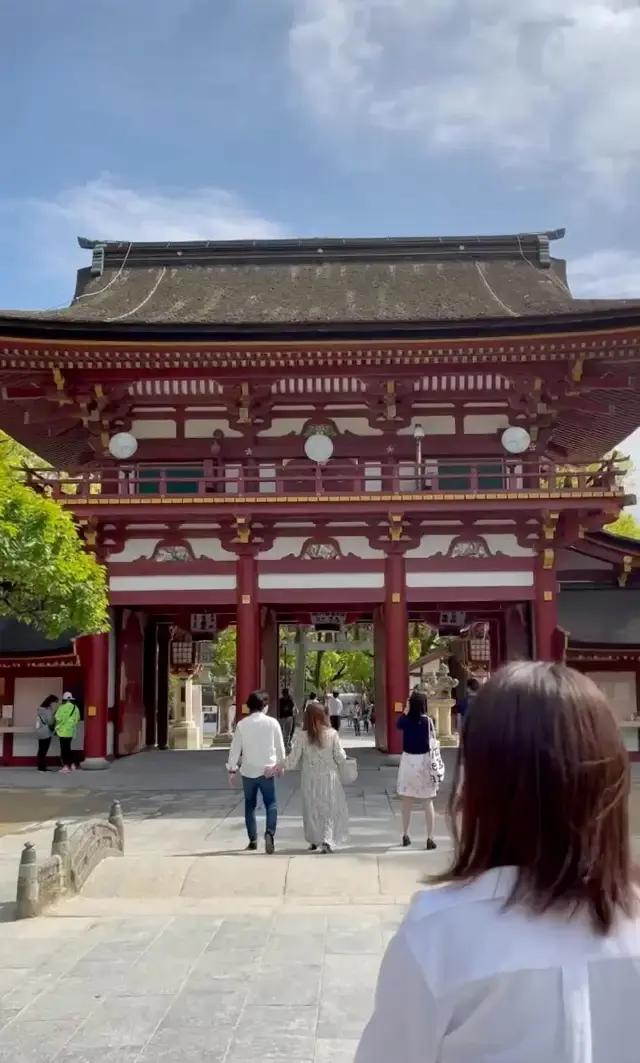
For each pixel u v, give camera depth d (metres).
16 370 27.59
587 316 25.64
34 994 8.26
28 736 29.36
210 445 29.91
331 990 8.30
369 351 26.92
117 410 29.62
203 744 52.97
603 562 33.25
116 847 14.70
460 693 40.66
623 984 2.03
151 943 9.85
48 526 16.20
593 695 2.32
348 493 26.91
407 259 37.22
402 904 11.65
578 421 31.97
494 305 30.88
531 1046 1.96
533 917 2.11
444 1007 2.06
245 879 12.77
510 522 28.27
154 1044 7.09
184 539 28.47
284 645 51.25
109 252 37.66
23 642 30.17
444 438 29.80
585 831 2.17
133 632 32.19
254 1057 6.81
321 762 14.80
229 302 32.25
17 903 11.14
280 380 29.31
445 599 28.08
